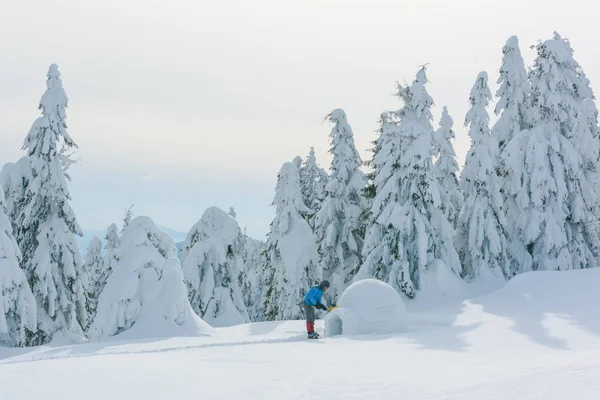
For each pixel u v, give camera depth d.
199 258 27.11
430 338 12.02
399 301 14.47
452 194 30.12
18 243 25.50
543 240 26.53
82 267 25.97
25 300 20.39
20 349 18.47
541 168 26.61
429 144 24.83
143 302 17.41
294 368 7.80
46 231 25.30
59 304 25.23
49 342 24.62
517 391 5.36
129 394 6.10
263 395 6.07
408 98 25.84
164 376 7.08
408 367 7.87
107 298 17.44
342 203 30.12
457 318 16.00
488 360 8.67
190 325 17.44
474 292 24.56
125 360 8.62
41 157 25.55
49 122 25.50
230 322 26.67
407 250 24.86
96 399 5.86
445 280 23.59
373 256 25.27
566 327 11.98
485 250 26.33
